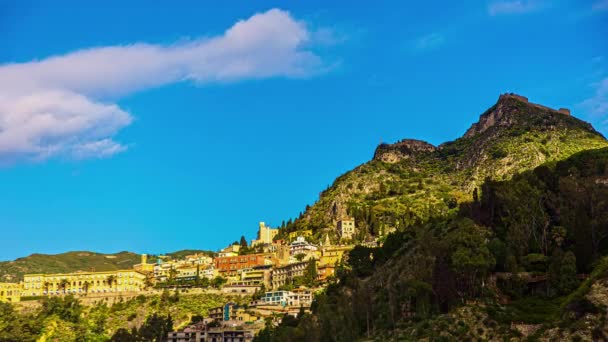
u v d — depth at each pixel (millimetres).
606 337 184500
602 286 197625
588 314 192250
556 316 198500
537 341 193750
